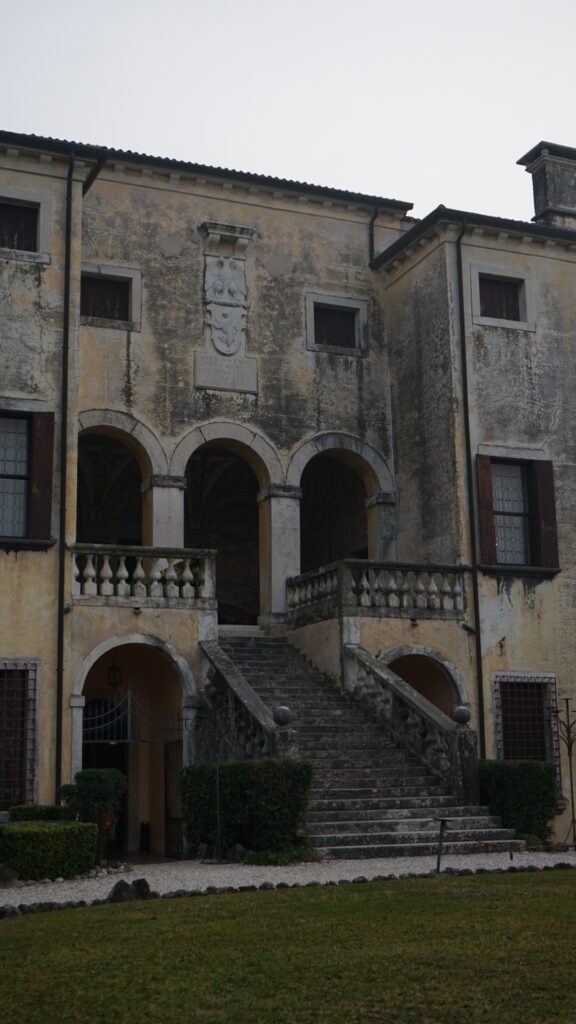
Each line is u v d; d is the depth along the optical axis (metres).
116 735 23.81
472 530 24.91
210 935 11.42
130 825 23.81
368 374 27.69
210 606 22.75
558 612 25.41
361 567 23.69
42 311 22.59
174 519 25.19
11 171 22.88
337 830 18.31
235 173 27.02
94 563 22.53
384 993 9.45
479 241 26.41
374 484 27.27
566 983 9.62
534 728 24.77
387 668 22.22
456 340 25.64
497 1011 8.95
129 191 26.28
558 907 12.62
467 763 19.83
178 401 25.73
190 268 26.50
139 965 10.38
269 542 26.06
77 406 22.52
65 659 21.45
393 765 20.70
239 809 18.27
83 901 13.69
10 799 20.67
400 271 27.70
